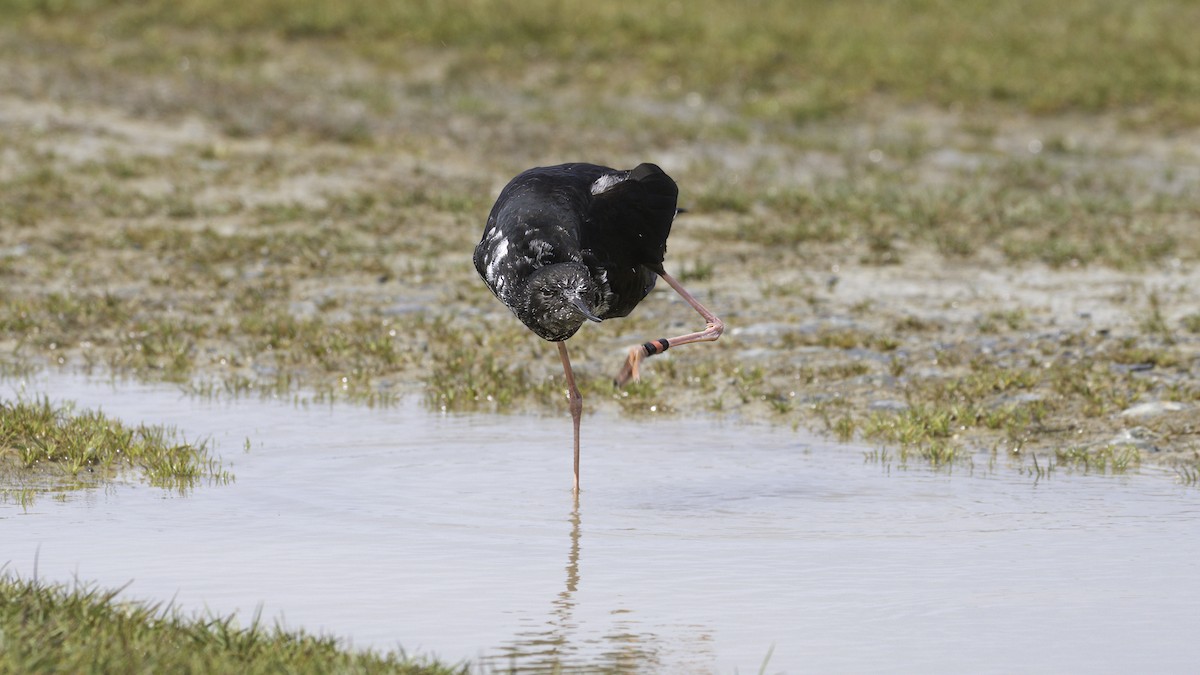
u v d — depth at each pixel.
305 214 21.09
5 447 10.88
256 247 19.33
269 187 22.66
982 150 27.48
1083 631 7.43
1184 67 31.72
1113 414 12.64
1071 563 8.62
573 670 6.84
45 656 6.26
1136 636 7.36
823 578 8.31
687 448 11.81
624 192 10.14
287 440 11.84
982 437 12.23
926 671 6.87
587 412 13.23
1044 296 17.36
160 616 7.33
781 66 32.16
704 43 33.34
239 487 10.29
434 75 31.50
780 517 9.69
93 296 17.12
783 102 29.84
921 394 13.48
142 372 14.59
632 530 9.34
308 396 13.73
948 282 18.09
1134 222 21.53
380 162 24.61
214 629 7.00
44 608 7.02
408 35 33.38
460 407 13.32
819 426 12.72
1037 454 11.73
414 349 15.38
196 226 20.47
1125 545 9.00
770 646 7.20
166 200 21.30
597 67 32.06
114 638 6.67
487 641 7.23
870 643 7.25
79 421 11.54
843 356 14.77
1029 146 27.88
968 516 9.73
